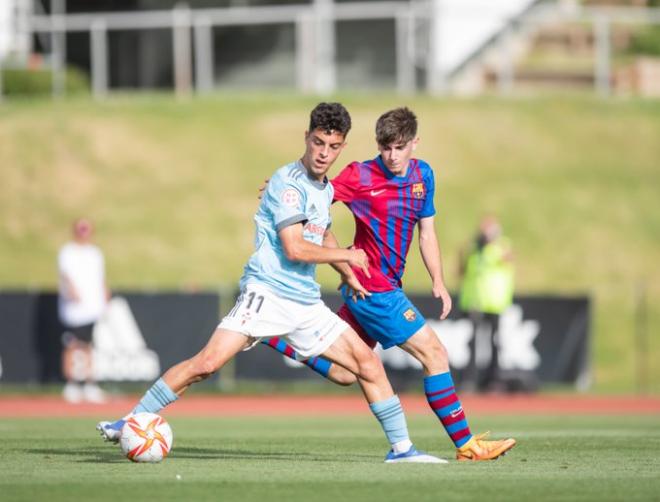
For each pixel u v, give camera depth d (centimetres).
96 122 11388
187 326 7238
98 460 2847
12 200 10444
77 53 12162
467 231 10081
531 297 7538
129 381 7194
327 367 2902
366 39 11912
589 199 10594
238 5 12212
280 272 2705
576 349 7562
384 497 2114
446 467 2681
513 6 12338
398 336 2859
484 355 7344
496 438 3894
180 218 10325
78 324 6738
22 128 11231
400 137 2786
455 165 10881
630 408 6334
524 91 12300
